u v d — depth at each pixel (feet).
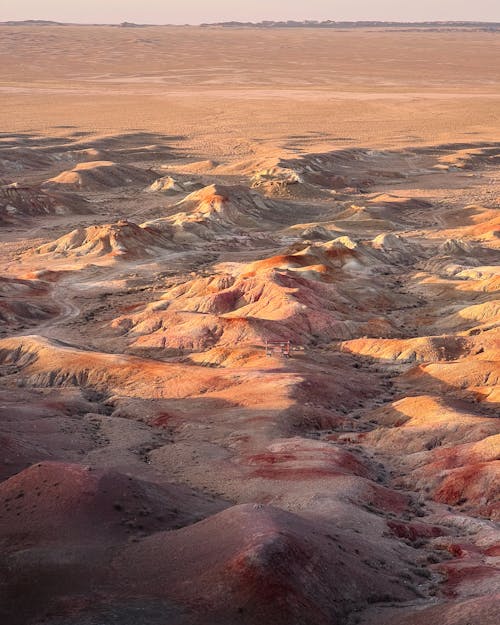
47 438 204.54
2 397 244.63
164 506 151.64
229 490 176.55
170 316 328.90
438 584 129.29
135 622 110.73
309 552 124.57
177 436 217.36
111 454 197.16
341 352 305.94
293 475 179.01
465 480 178.50
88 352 284.20
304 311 329.11
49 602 118.01
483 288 380.17
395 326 335.47
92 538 137.08
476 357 282.36
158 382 257.14
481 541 149.69
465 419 210.79
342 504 158.51
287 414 223.51
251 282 358.43
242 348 288.30
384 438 213.46
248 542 124.06
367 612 118.93
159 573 124.16
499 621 106.93
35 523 141.18
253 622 111.14
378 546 140.05
